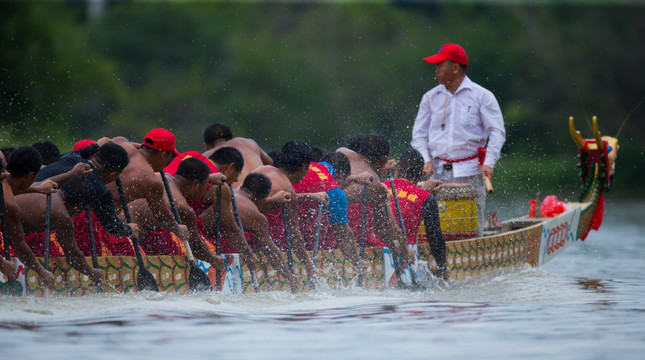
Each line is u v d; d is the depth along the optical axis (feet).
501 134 110.42
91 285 71.36
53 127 324.60
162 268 75.00
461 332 60.64
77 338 55.93
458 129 111.34
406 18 444.55
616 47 421.59
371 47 420.77
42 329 58.54
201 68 413.39
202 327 60.64
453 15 437.58
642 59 421.59
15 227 66.18
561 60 416.26
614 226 190.80
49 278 68.13
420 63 410.31
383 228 89.76
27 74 325.83
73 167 72.95
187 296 73.41
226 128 101.04
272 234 84.53
